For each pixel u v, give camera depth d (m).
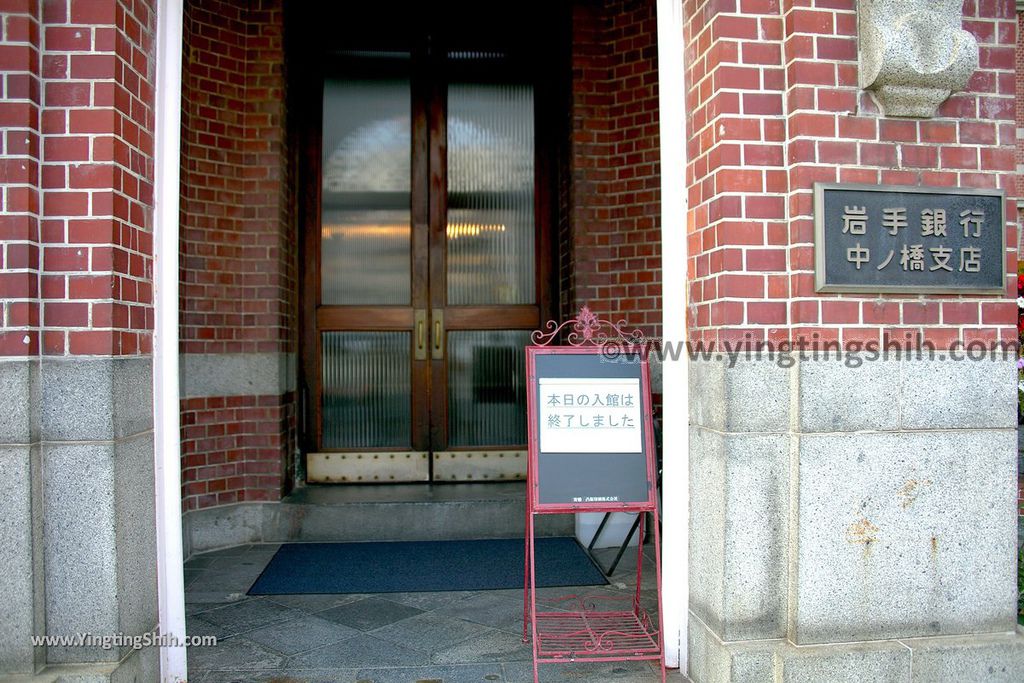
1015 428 2.80
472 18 5.42
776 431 2.72
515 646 3.27
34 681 2.45
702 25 2.93
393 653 3.20
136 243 2.76
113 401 2.56
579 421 3.09
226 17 4.77
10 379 2.48
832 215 2.70
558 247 5.40
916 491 2.74
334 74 5.41
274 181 4.85
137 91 2.78
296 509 4.77
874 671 2.65
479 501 4.84
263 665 3.09
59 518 2.54
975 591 2.77
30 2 2.53
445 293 5.39
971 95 2.83
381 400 5.38
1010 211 2.88
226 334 4.77
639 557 3.41
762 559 2.71
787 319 2.75
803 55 2.73
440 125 5.41
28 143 2.51
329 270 5.38
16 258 2.49
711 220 2.84
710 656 2.78
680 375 3.11
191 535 4.55
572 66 4.98
